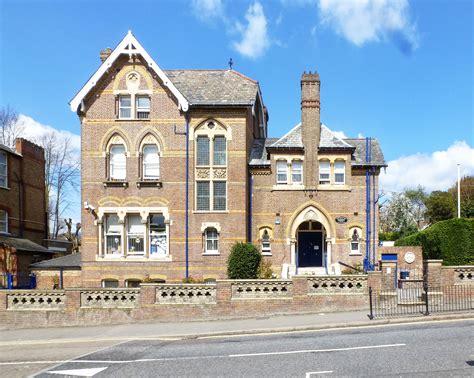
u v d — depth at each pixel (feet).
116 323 56.59
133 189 81.46
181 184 81.46
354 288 56.70
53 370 37.17
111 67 82.02
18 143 108.99
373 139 91.35
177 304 56.59
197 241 80.74
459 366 32.17
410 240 96.02
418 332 43.24
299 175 86.33
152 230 82.23
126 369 36.09
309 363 34.81
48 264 87.35
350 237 83.76
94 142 81.92
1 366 39.34
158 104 82.07
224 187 82.33
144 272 80.33
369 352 37.01
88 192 81.46
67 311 57.00
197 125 82.17
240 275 72.54
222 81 89.15
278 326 49.47
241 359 37.17
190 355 39.63
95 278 80.28
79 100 80.53
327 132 87.76
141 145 82.12
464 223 75.87
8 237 100.78
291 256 84.12
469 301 55.01
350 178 84.79
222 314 56.24
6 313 57.26
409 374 30.91
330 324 48.70
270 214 84.99
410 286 61.11
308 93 86.43
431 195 208.74
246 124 83.30
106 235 82.23
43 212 120.06
